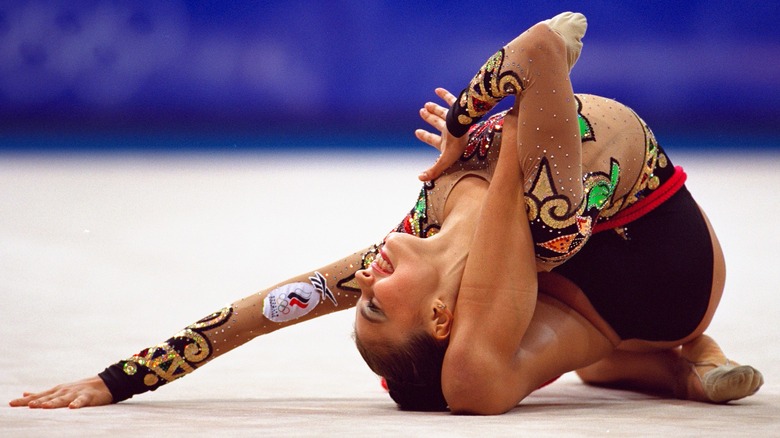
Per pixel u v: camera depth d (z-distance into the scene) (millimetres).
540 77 9008
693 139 40500
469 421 8570
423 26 41906
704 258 10719
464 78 41625
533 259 9109
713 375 10133
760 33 39969
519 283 8953
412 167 39938
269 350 14438
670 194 10688
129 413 9125
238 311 9930
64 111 42719
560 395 11336
